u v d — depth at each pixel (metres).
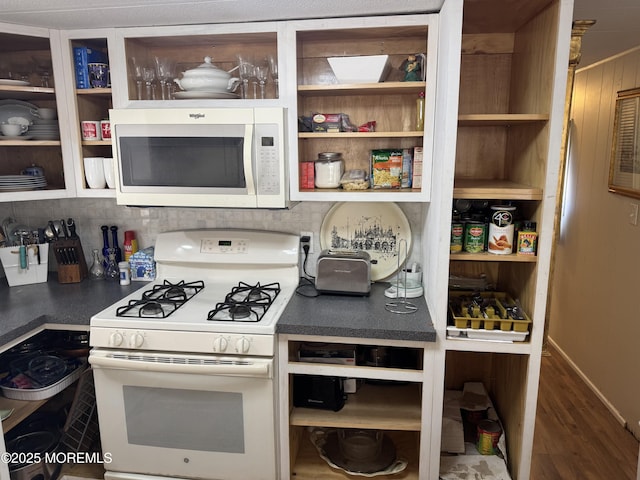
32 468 1.96
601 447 2.52
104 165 2.11
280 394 1.84
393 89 1.91
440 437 1.86
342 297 2.08
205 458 1.89
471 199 1.86
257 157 1.85
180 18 1.85
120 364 1.78
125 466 1.95
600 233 3.08
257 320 1.79
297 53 1.91
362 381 2.15
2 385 1.92
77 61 2.04
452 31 1.53
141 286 2.26
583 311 3.31
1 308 1.96
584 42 2.52
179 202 1.93
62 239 2.32
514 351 1.73
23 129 2.05
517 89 1.91
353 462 2.01
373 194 1.91
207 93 1.93
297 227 2.32
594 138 3.20
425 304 1.99
